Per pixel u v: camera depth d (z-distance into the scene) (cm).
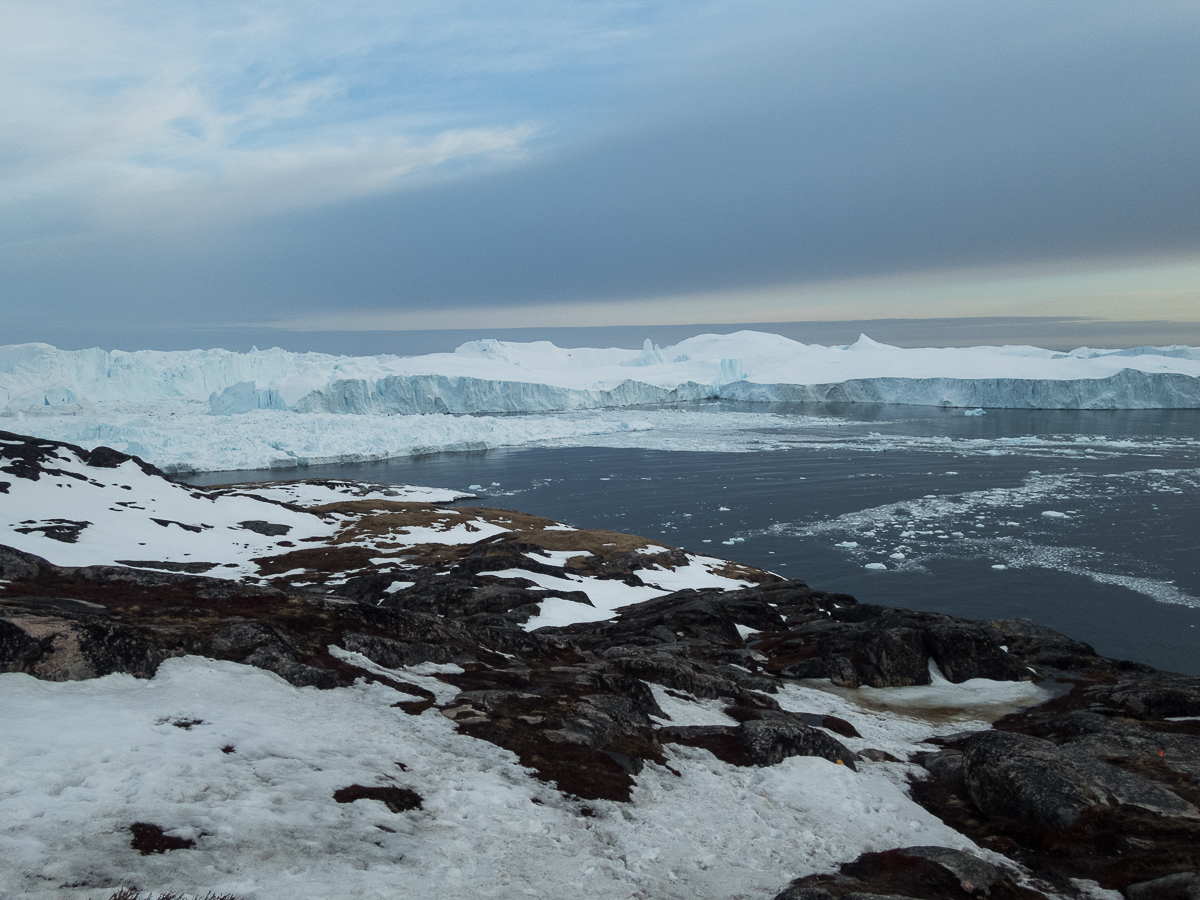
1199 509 9156
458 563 5175
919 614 3878
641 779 1441
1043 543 7875
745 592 4706
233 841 888
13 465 6381
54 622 1318
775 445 17000
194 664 1454
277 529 7006
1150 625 5547
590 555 6016
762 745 1712
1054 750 1659
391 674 1717
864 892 1102
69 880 739
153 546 5628
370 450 16538
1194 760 1777
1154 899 1166
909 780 1789
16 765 944
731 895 1065
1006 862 1355
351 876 878
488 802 1174
